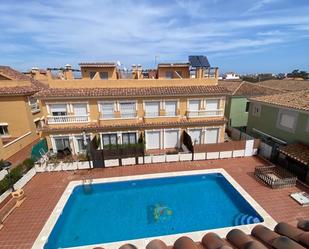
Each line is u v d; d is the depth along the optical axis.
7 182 17.69
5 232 13.98
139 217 15.90
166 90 25.36
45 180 20.48
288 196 17.44
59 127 24.28
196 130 27.05
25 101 29.02
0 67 33.91
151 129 25.97
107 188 19.72
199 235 13.77
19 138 27.39
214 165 23.03
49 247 13.22
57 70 25.05
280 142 24.11
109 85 25.48
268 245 6.29
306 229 6.87
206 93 25.47
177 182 20.77
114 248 12.87
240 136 30.05
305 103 21.62
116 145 24.19
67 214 16.33
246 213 16.12
